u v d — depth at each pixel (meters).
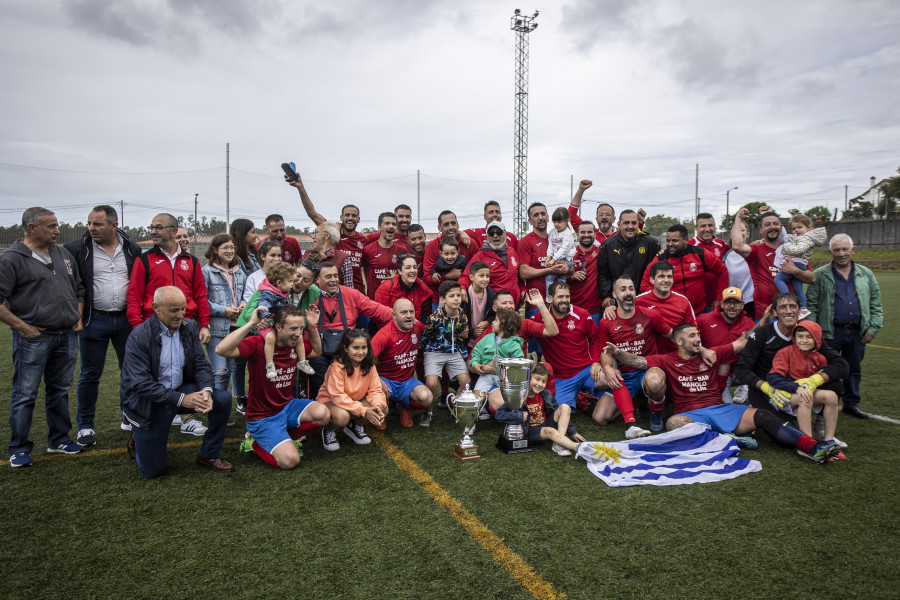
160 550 2.99
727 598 2.53
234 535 3.15
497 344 5.44
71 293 4.43
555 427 4.69
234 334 4.08
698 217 7.23
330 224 5.91
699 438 4.55
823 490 3.75
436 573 2.74
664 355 5.16
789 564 2.82
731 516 3.36
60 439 4.55
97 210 4.68
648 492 3.73
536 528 3.21
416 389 5.22
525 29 32.34
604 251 6.70
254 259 6.33
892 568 2.79
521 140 32.72
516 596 2.54
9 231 19.59
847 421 5.41
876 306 5.55
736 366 4.99
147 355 3.94
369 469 4.18
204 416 5.86
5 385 6.77
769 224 6.50
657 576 2.71
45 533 3.18
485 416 5.61
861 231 43.59
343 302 5.36
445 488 3.80
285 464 4.17
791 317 4.66
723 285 6.53
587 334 5.68
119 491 3.78
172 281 5.02
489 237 6.41
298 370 4.96
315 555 2.92
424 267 6.84
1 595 2.57
